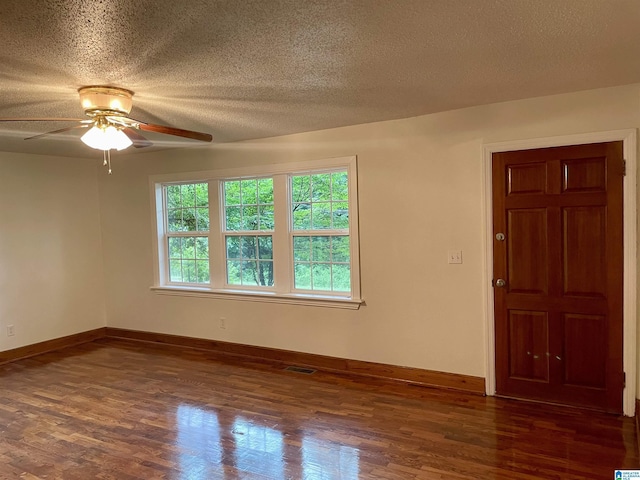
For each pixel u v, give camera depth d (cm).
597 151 304
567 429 290
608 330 308
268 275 463
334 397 353
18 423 318
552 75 265
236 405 342
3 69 227
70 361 464
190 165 488
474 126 342
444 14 179
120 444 285
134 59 218
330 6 169
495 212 338
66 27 181
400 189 375
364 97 300
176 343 514
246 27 185
